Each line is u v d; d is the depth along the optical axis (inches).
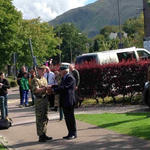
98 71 645.9
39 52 2469.2
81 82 645.9
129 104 623.5
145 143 309.7
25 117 556.1
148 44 1065.5
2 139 377.7
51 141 351.6
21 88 742.5
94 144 320.5
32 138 376.8
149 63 628.7
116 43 3238.2
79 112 569.9
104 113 532.1
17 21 1932.8
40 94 351.9
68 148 313.4
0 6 1875.0
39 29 2539.4
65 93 354.0
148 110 528.7
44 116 355.3
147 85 324.2
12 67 2608.3
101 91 650.2
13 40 1895.9
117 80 641.6
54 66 725.9
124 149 292.5
